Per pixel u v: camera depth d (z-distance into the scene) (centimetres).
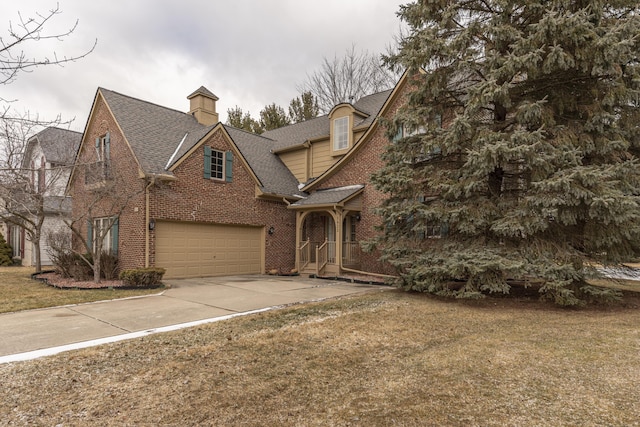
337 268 1321
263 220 1486
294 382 386
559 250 752
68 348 488
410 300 834
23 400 341
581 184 695
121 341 518
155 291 955
